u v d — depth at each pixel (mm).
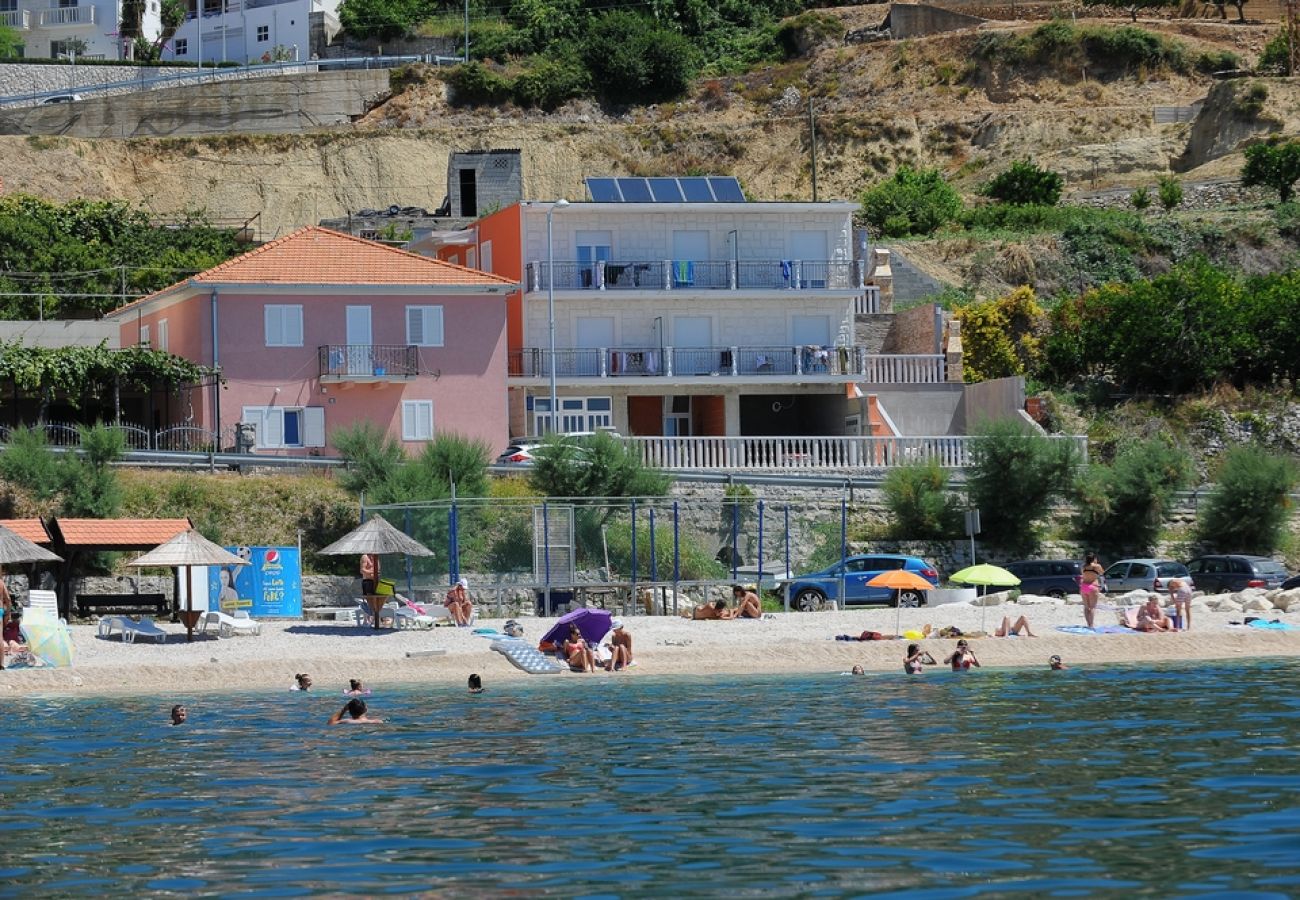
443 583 180375
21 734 110188
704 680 141125
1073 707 116562
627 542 189750
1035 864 67312
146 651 157375
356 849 72188
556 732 107938
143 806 82750
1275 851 68812
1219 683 131500
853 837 72938
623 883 65438
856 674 144000
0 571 181750
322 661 150000
